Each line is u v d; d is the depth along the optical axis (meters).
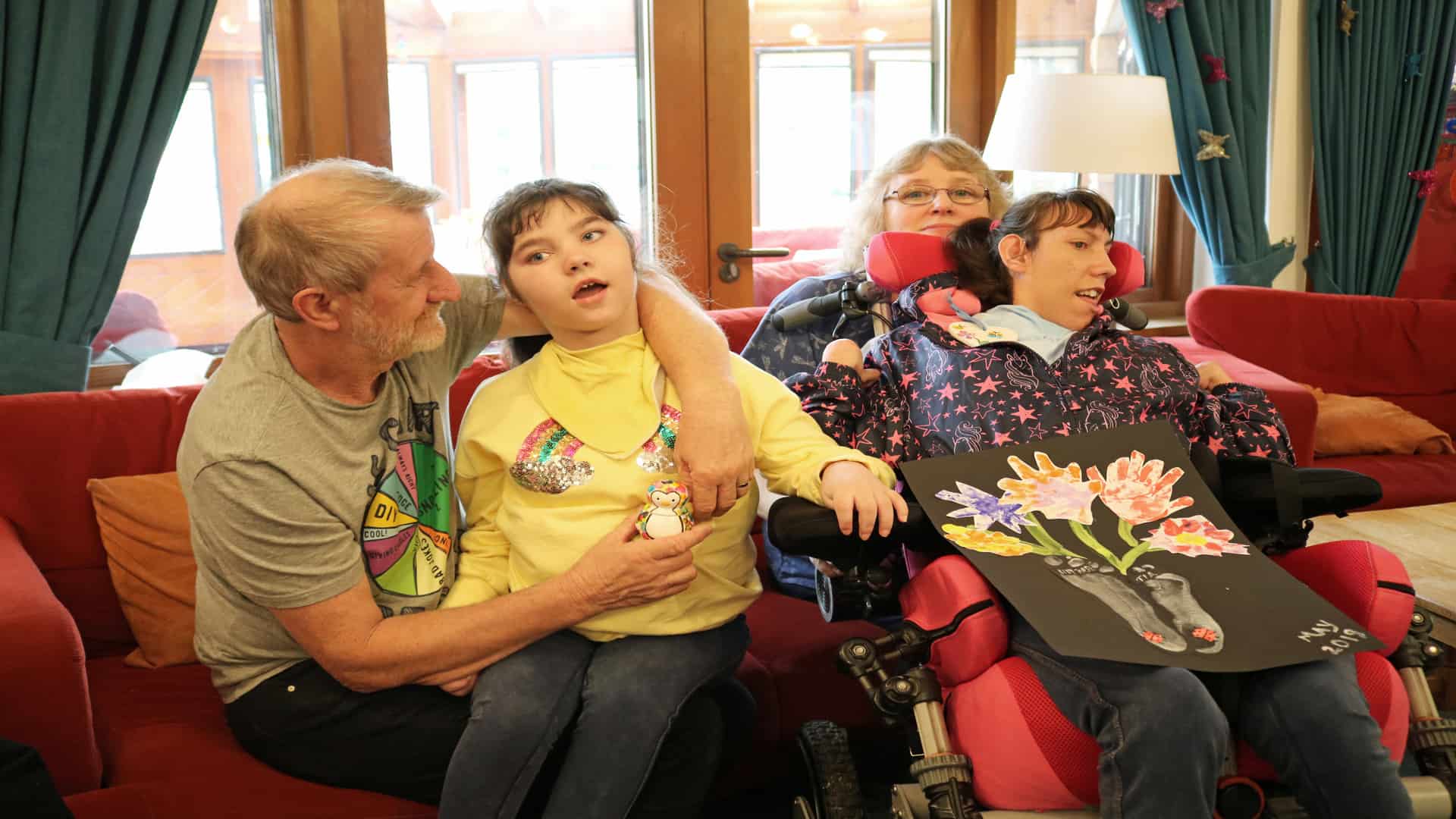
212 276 2.68
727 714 1.48
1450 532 1.92
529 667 1.30
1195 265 3.95
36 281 2.27
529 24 2.88
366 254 1.19
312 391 1.29
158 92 2.37
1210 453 1.52
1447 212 3.98
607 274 1.35
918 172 2.02
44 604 1.36
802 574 1.92
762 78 3.11
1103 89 2.76
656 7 2.93
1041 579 1.27
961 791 1.22
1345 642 1.21
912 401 1.62
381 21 2.73
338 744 1.34
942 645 1.30
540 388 1.41
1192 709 1.13
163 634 1.71
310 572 1.26
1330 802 1.16
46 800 1.15
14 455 1.74
